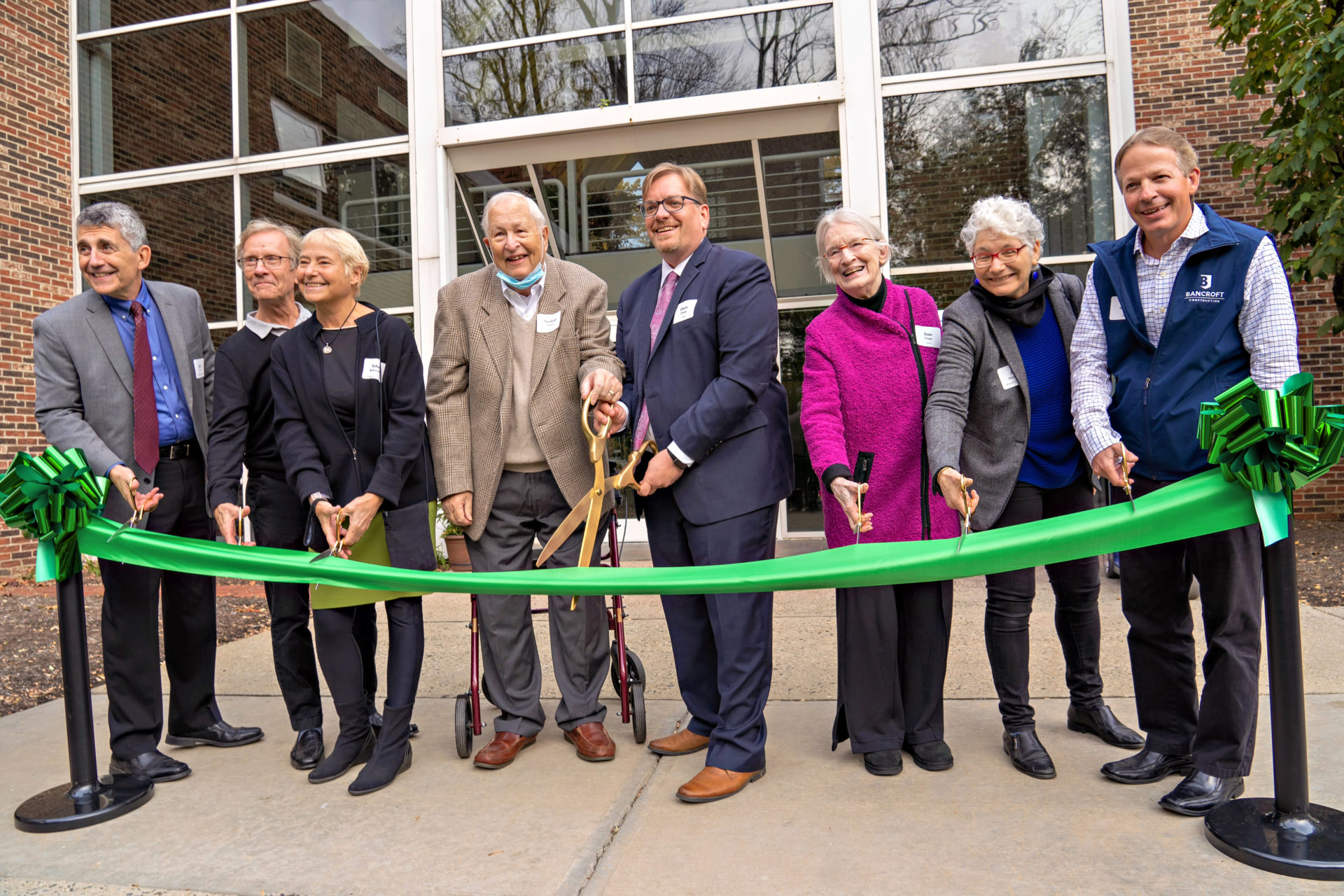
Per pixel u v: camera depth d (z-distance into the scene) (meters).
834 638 4.59
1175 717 2.55
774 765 2.81
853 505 2.45
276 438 2.90
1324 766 2.54
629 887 2.02
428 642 4.86
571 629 3.06
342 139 8.59
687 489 2.72
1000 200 2.72
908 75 7.64
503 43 8.24
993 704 3.38
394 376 2.86
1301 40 6.46
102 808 2.54
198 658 3.21
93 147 8.91
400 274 8.53
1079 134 7.47
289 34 8.64
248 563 2.60
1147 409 2.41
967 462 2.76
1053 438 2.74
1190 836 2.19
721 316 2.73
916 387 2.74
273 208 8.71
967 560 2.17
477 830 2.38
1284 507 2.07
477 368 3.03
